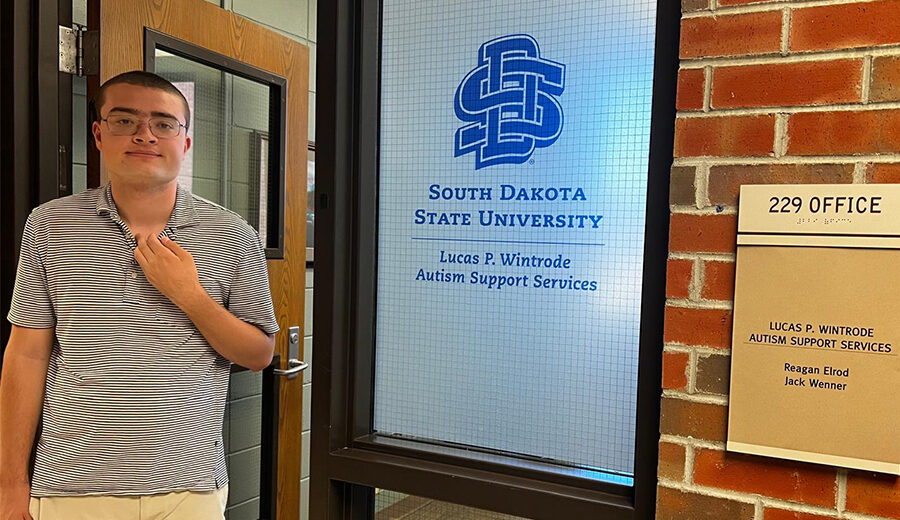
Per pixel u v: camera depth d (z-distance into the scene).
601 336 1.15
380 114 1.31
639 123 1.11
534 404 1.20
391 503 1.36
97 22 1.50
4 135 1.46
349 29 1.29
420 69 1.27
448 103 1.25
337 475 1.30
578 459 1.18
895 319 0.86
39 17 1.46
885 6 0.86
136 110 1.27
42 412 1.32
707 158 0.97
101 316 1.26
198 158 1.77
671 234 0.99
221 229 1.39
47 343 1.31
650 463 1.07
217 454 1.37
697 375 0.98
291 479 2.11
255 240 1.46
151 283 1.28
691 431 0.99
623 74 1.12
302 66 2.09
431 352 1.28
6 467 1.26
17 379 1.28
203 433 1.34
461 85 1.24
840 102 0.89
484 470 1.21
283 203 2.02
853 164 0.88
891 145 0.86
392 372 1.32
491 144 1.22
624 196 1.12
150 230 1.33
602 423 1.15
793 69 0.91
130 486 1.25
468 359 1.25
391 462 1.26
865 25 0.87
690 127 0.98
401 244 1.30
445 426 1.28
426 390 1.29
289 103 2.04
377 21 1.30
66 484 1.24
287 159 2.03
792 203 0.91
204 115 1.78
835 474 0.91
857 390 0.88
